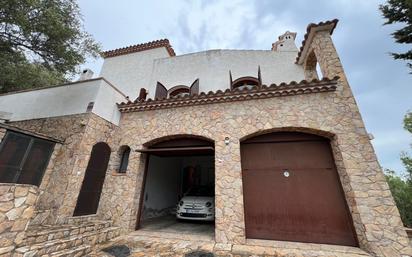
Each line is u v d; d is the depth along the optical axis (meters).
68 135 5.87
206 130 6.04
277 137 5.75
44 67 7.39
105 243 4.73
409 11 7.69
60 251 3.59
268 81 8.44
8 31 5.87
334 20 6.02
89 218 5.58
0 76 7.62
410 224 9.45
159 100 6.68
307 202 4.96
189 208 7.05
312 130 5.27
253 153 5.78
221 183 5.27
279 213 5.03
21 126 6.68
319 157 5.32
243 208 4.99
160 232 5.77
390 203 4.09
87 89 6.50
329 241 4.52
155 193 8.86
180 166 12.02
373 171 4.43
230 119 5.95
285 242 4.67
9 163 4.47
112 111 6.95
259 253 4.09
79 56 6.96
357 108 5.07
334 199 4.83
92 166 5.88
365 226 4.06
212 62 9.66
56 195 5.03
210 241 4.86
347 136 4.89
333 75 5.62
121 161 6.87
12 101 7.44
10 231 3.05
